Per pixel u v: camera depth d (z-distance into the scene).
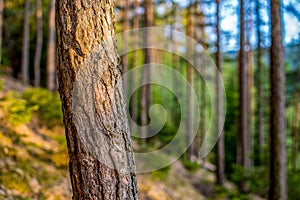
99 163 2.31
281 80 6.93
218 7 13.74
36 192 6.19
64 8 2.37
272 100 7.00
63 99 2.38
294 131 18.41
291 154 17.34
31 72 17.75
